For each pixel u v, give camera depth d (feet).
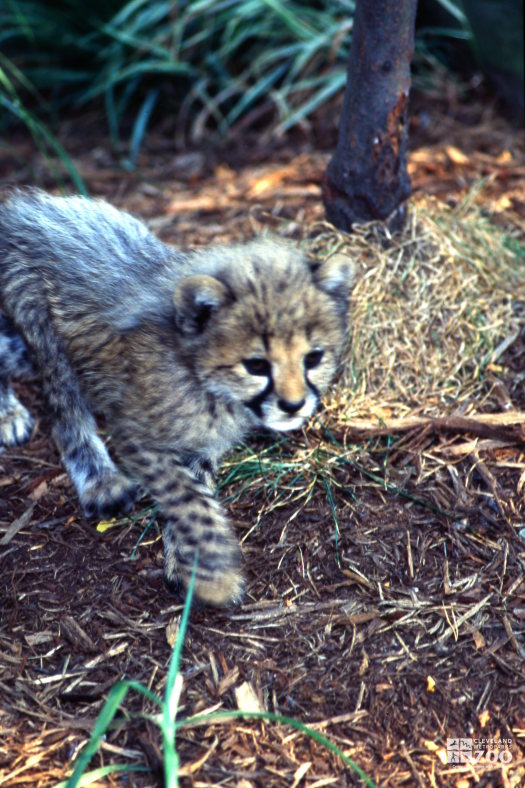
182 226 31.17
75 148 37.78
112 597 19.65
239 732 16.98
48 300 21.91
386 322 24.76
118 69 39.06
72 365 21.70
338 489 21.56
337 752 15.65
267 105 37.81
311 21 39.22
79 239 22.56
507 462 22.06
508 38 34.81
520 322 25.48
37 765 16.43
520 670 18.06
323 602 19.35
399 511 21.07
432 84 37.81
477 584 19.61
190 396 19.76
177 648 16.02
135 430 20.24
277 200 32.04
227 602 19.20
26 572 20.16
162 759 16.15
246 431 21.21
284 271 18.89
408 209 26.78
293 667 18.15
